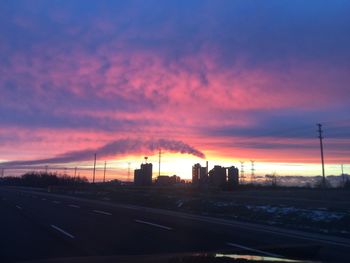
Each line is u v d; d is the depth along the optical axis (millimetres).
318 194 65438
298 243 14828
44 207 32531
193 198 47375
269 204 38719
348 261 11398
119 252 12219
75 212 27859
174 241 14664
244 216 27531
